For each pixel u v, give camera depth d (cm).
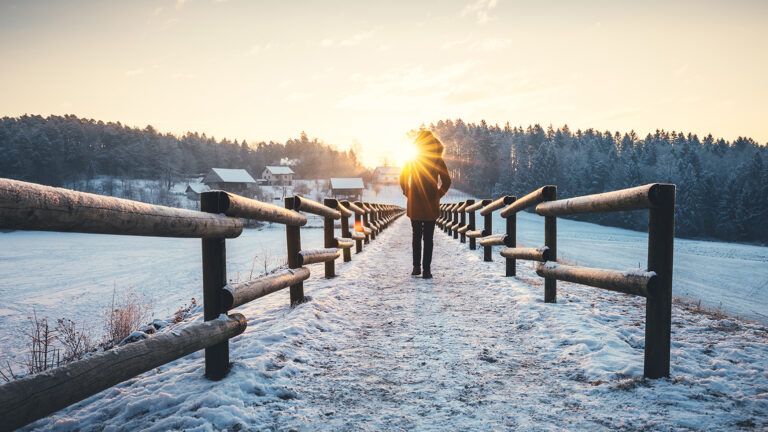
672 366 300
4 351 1014
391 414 254
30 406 160
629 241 5741
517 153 14212
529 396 274
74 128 12512
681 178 9856
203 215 270
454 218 1600
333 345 385
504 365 330
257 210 355
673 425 226
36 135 11181
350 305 531
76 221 174
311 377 312
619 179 11119
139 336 492
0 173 10181
